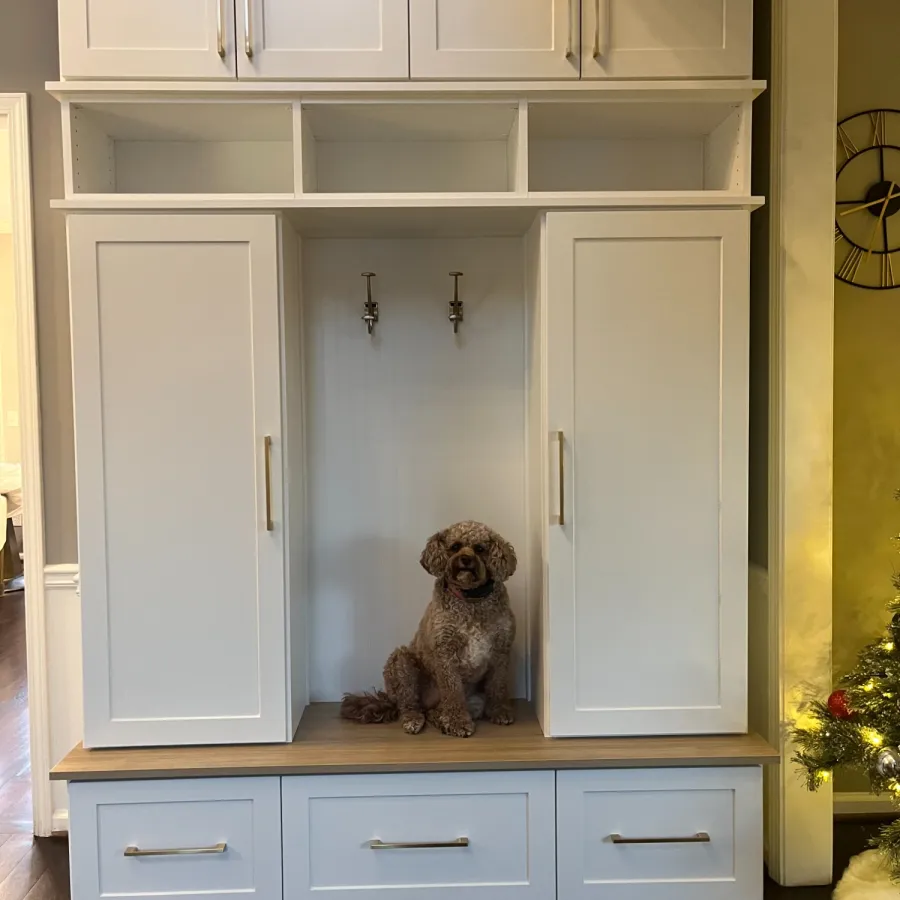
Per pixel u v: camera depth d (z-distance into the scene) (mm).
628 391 1938
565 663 1963
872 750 1805
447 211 1960
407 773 1866
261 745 1960
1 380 6703
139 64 1850
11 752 2969
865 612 2387
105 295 1892
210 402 1916
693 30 1898
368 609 2312
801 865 2070
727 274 1929
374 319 2252
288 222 2021
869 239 2344
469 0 1877
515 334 2289
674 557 1963
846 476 2373
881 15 2307
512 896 1894
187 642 1939
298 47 1864
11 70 2227
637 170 2232
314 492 2289
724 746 1924
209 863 1878
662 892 1902
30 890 2094
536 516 2121
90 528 1913
